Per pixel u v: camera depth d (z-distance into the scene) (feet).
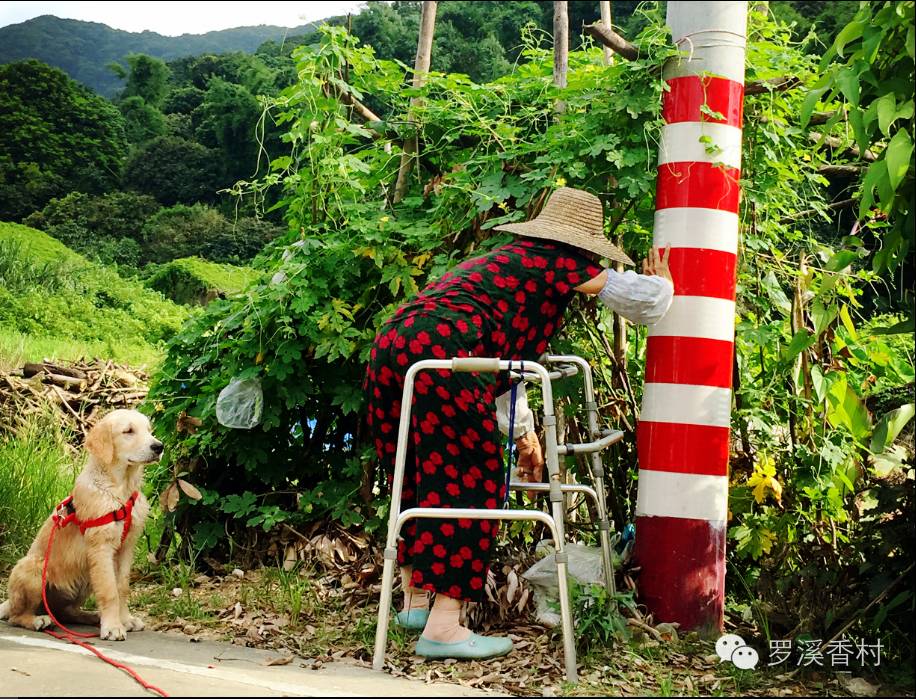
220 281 82.99
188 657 10.80
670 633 11.73
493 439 11.07
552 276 11.43
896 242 11.07
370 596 13.32
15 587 12.34
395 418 11.80
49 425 26.18
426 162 16.70
